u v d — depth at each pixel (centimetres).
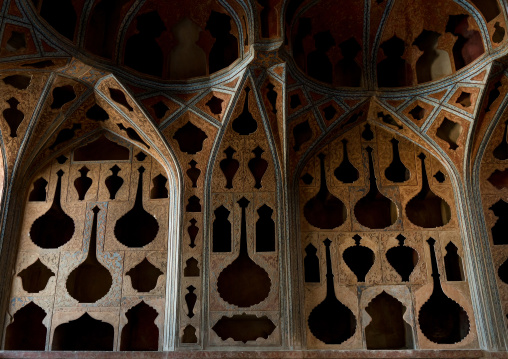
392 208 726
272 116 695
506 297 643
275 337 638
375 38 703
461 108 693
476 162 703
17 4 578
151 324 702
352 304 661
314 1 666
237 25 680
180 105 700
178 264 663
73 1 634
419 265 677
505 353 615
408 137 732
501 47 638
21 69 636
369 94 709
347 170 741
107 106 699
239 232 681
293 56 694
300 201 705
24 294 659
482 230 675
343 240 689
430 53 714
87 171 723
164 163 720
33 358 613
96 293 704
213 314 645
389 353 621
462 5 659
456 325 703
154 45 707
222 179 703
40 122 685
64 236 727
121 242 718
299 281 661
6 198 675
